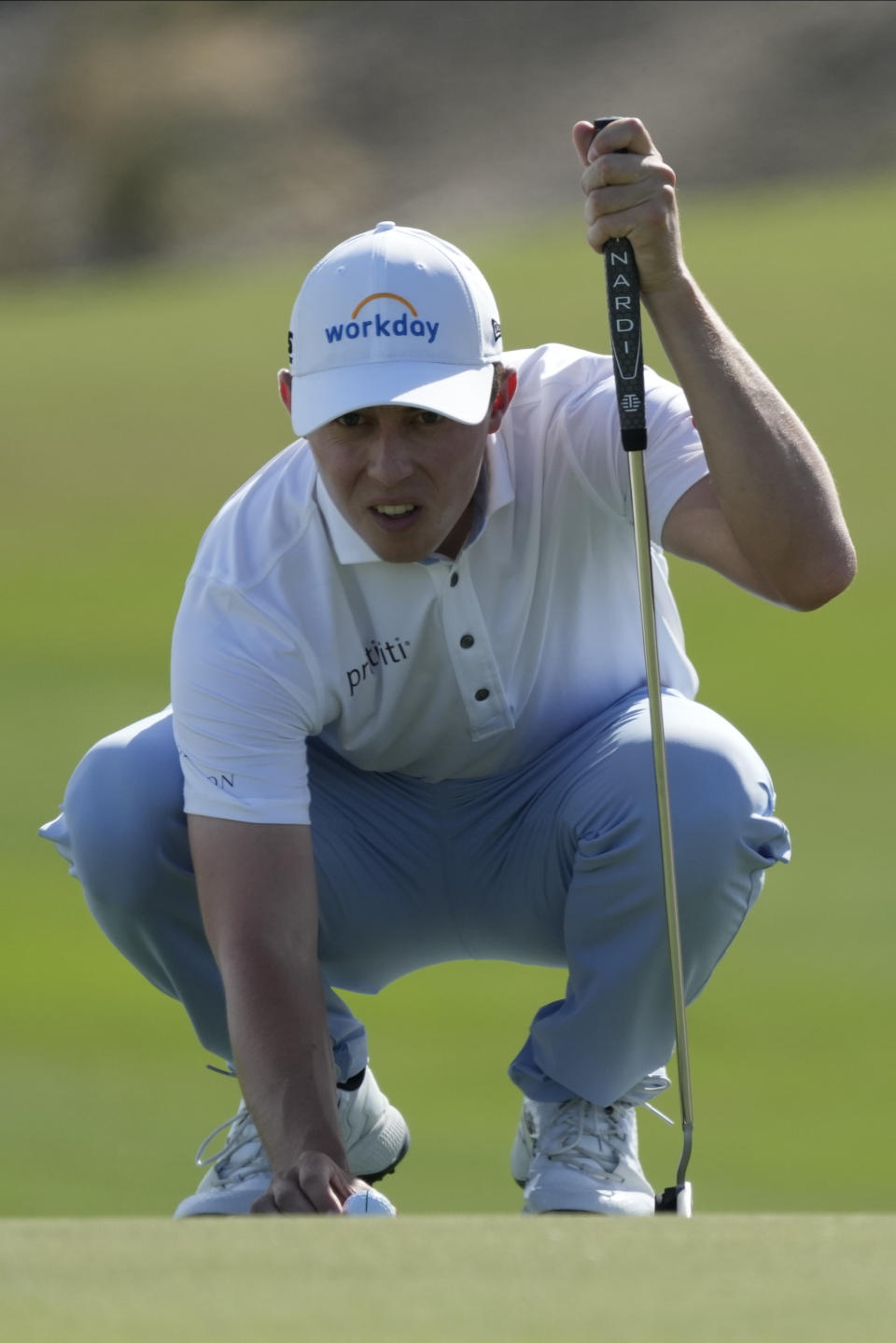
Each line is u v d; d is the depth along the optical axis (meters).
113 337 77.56
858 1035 19.61
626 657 11.88
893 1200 15.39
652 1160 16.78
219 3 152.75
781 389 54.31
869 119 126.94
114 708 35.94
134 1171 16.14
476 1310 5.21
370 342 10.29
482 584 11.07
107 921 11.95
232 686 10.63
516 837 11.83
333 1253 5.78
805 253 71.81
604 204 9.98
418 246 10.63
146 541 50.38
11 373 71.12
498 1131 17.38
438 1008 22.30
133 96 141.75
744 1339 4.98
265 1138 9.89
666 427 11.12
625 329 9.98
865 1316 5.14
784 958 22.31
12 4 156.00
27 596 45.69
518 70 141.38
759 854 11.25
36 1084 18.58
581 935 11.29
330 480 10.41
